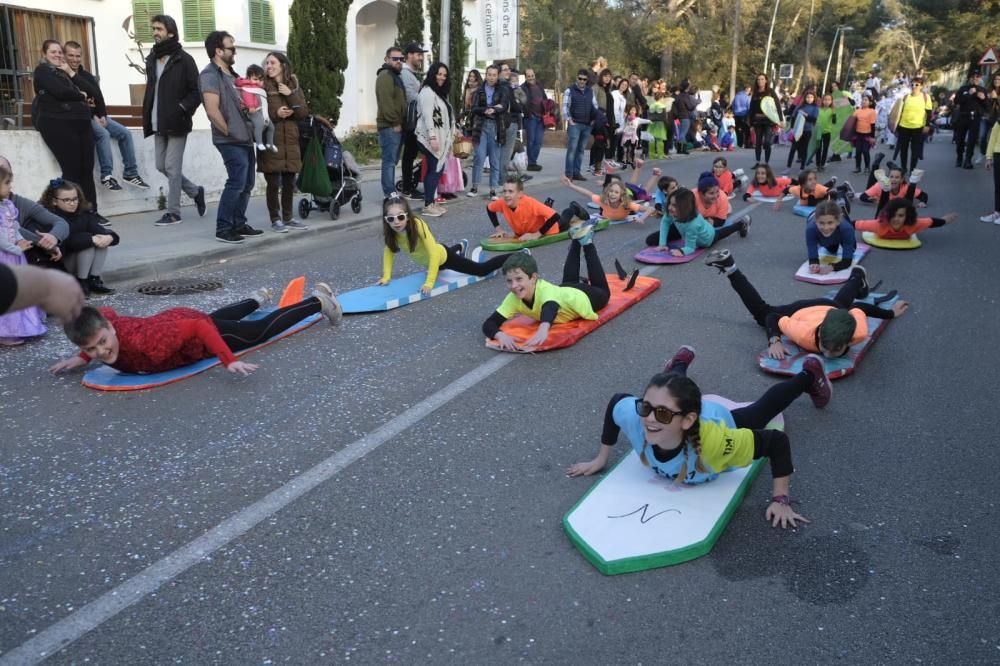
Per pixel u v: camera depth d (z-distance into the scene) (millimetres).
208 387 4820
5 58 11859
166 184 10562
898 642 2703
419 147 10812
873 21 69938
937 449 4062
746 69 48375
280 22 15008
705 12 43125
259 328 5320
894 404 4609
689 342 5672
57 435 4191
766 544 3271
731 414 3717
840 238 7500
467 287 7145
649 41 39031
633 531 3250
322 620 2807
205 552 3188
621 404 3578
